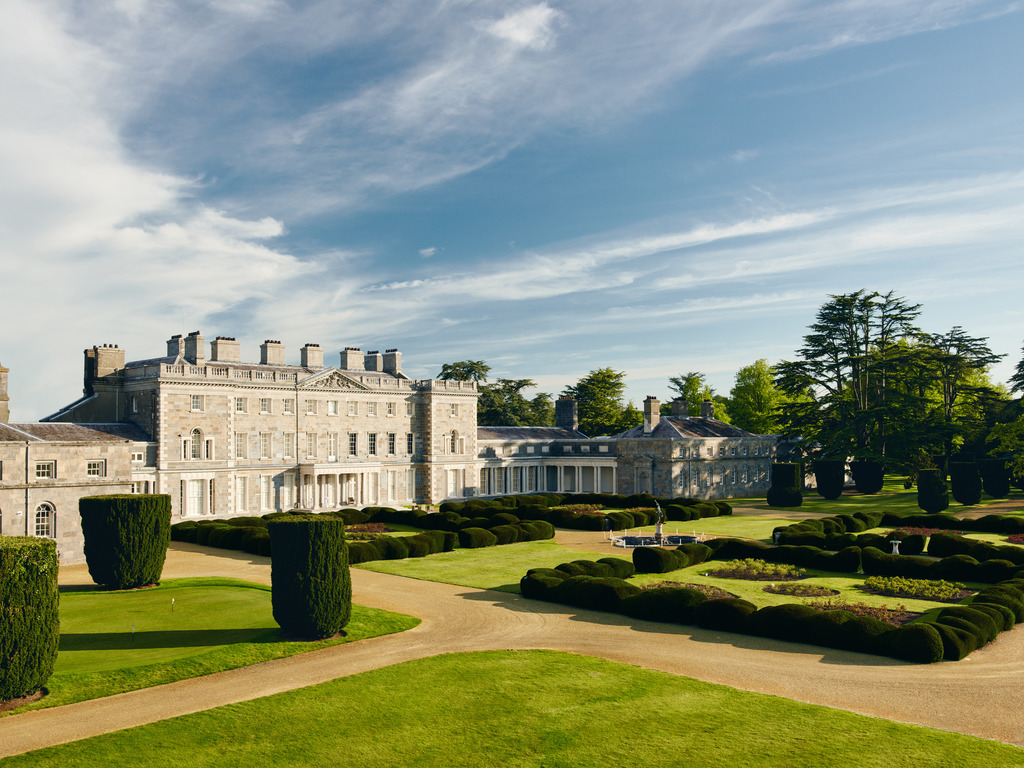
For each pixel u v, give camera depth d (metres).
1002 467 75.88
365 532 53.03
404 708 19.80
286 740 17.88
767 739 17.83
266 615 29.59
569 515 61.00
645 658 24.30
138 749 17.33
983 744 17.47
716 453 89.19
